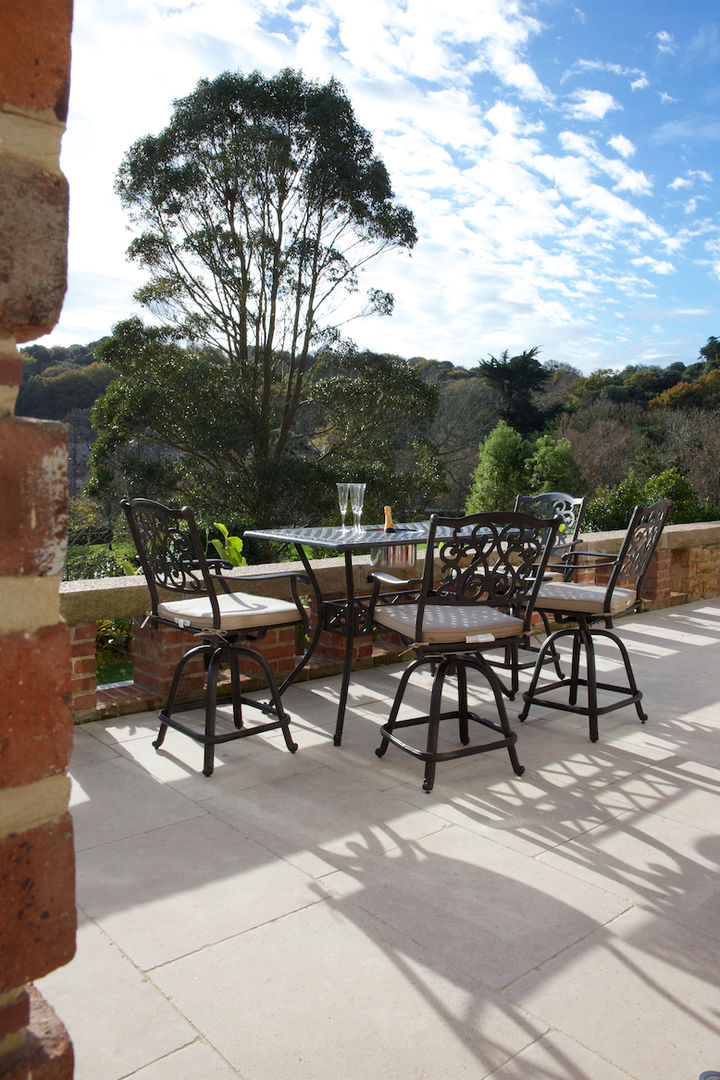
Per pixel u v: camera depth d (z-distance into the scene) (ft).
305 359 60.49
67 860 1.88
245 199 56.59
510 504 76.74
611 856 7.11
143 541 9.65
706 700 12.11
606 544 18.49
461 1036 4.77
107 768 9.12
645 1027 4.86
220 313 58.54
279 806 8.14
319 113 55.21
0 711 1.75
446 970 5.42
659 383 95.14
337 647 13.38
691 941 5.79
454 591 8.64
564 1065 4.54
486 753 9.80
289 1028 4.83
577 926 5.98
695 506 33.99
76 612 10.27
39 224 1.75
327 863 6.94
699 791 8.62
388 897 6.38
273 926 5.94
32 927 1.83
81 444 52.75
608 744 10.16
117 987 5.21
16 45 1.70
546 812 8.05
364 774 9.04
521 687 12.80
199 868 6.82
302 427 63.26
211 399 55.06
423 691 12.50
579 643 11.22
